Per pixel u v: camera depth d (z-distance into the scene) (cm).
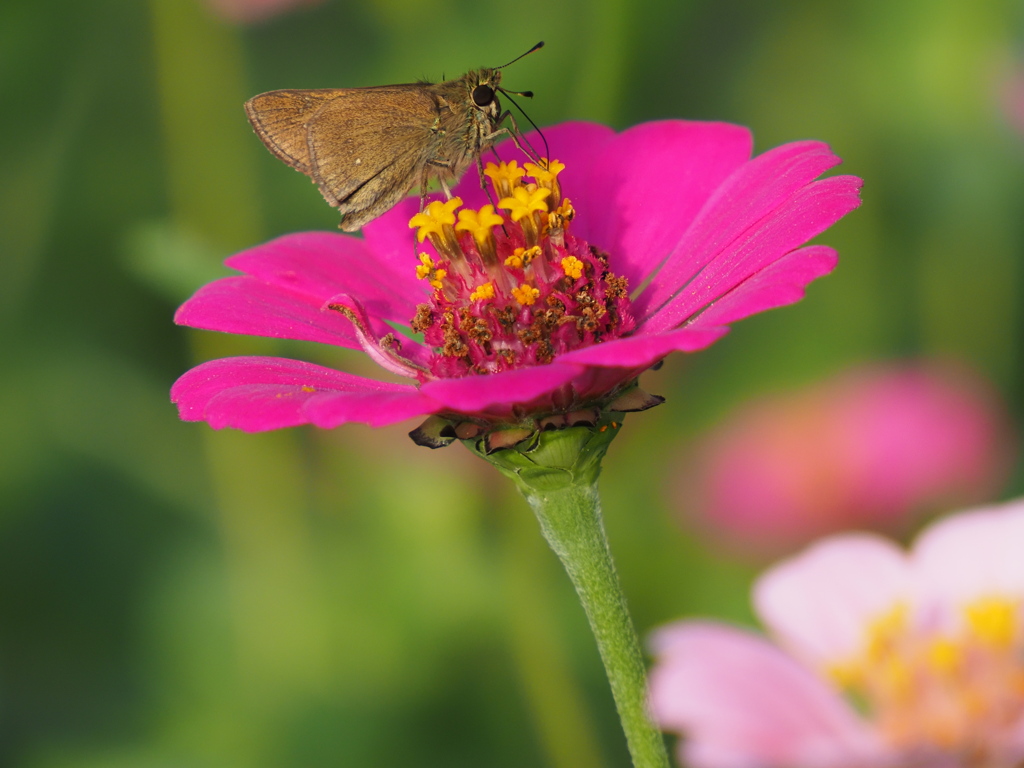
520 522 43
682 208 38
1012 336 46
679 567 44
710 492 44
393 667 45
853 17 47
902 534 43
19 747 46
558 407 36
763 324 47
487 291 37
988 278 46
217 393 36
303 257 38
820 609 40
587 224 38
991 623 40
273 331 37
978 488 43
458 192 39
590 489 36
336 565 46
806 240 36
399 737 45
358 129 37
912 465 43
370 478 46
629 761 44
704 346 35
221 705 46
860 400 43
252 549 46
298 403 35
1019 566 40
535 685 43
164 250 42
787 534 43
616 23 44
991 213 46
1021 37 46
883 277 47
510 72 47
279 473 46
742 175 37
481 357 37
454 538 45
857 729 40
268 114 38
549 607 44
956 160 46
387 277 38
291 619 46
